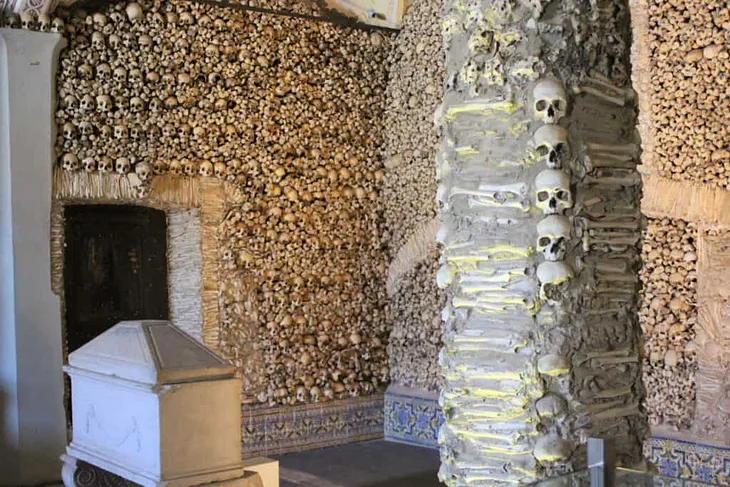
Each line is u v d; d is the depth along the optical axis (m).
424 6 8.27
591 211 3.32
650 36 6.46
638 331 3.52
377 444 8.28
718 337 6.09
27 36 6.56
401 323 8.54
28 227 6.59
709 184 6.15
